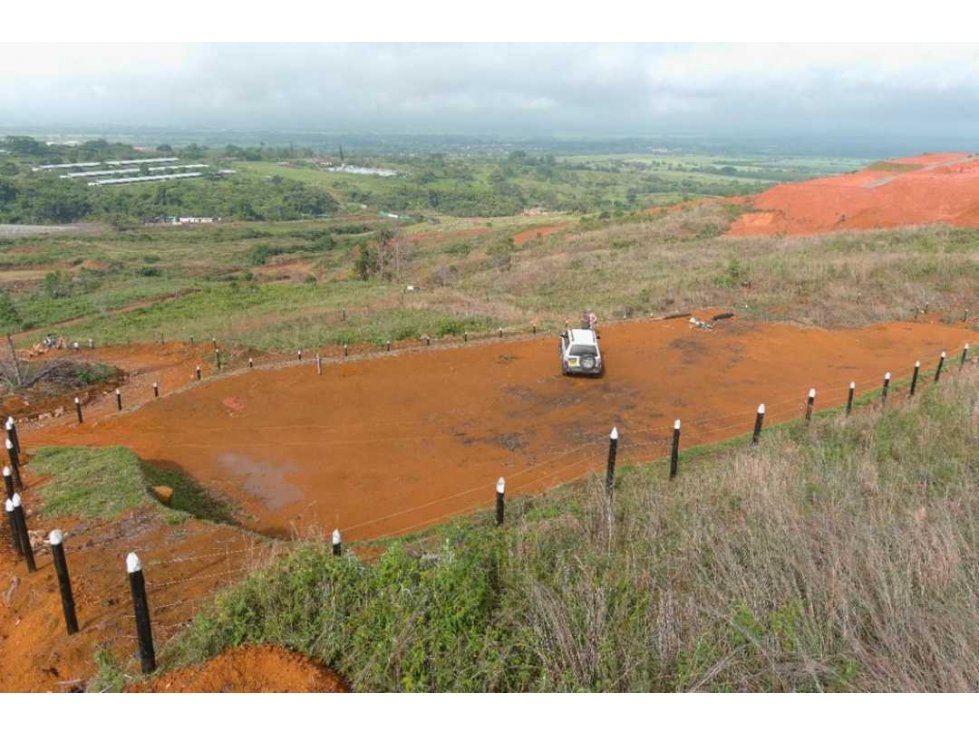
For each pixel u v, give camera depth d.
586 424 13.10
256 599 5.86
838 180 52.72
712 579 6.10
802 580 5.92
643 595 5.82
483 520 8.92
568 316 21.48
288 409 14.03
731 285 23.88
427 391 14.95
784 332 18.92
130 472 9.83
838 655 4.91
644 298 23.36
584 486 9.94
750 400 14.06
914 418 10.91
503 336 18.88
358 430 13.04
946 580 5.58
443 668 5.00
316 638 5.40
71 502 8.93
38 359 19.34
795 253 30.19
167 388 16.50
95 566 7.44
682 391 14.67
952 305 21.17
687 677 4.84
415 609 5.42
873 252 28.66
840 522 6.83
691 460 10.73
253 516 10.02
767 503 7.42
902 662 4.75
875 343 17.94
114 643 6.07
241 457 11.97
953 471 8.54
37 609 6.71
